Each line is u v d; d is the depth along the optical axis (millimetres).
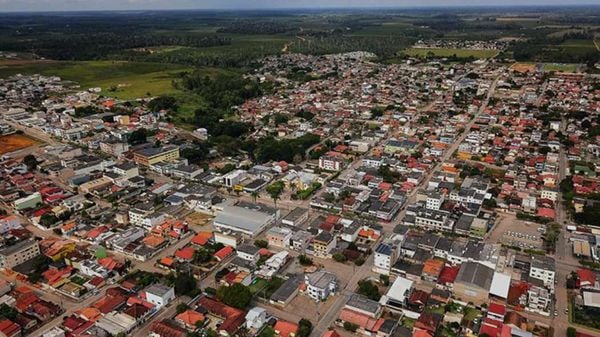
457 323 155875
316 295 173000
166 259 197250
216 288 180750
